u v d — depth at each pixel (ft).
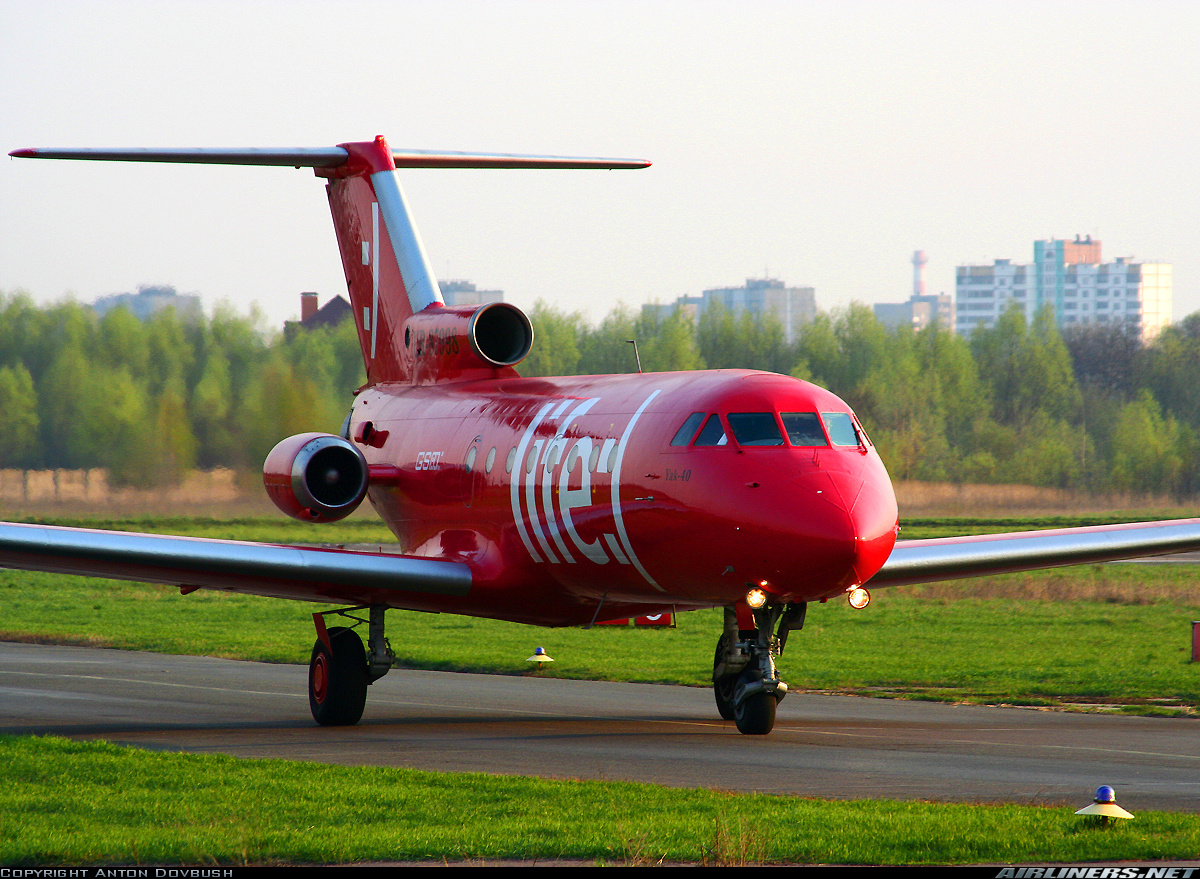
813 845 104.53
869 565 166.09
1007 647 308.81
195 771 136.67
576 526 194.39
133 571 186.19
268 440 554.05
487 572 211.82
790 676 262.47
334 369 575.79
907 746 167.63
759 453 173.37
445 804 119.75
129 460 548.72
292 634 350.02
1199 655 275.59
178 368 568.41
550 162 279.90
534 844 105.29
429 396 251.60
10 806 119.55
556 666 281.54
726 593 178.50
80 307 576.61
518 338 246.68
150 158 249.55
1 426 552.82
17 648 320.70
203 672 271.49
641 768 146.20
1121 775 144.05
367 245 275.59
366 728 190.39
